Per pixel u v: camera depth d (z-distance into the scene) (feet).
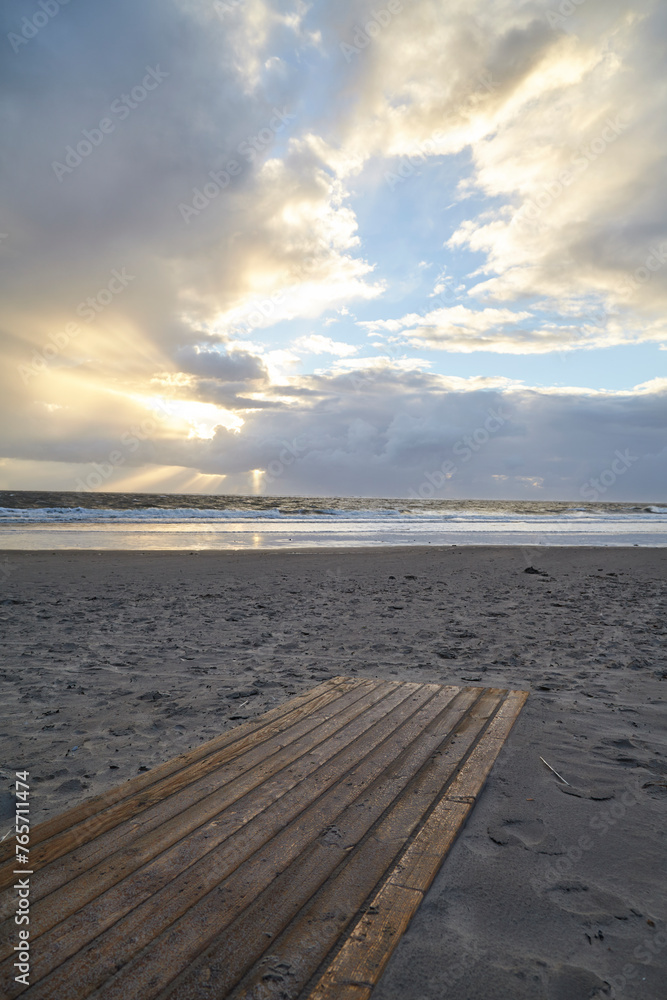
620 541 80.48
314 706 13.69
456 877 7.55
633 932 6.70
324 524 110.42
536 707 14.40
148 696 15.93
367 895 6.80
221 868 7.23
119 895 6.69
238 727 12.27
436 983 5.80
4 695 16.08
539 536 88.48
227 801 8.98
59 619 26.66
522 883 7.50
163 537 77.36
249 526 100.83
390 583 39.81
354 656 20.57
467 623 26.78
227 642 22.72
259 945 5.95
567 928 6.73
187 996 5.30
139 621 26.63
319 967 5.69
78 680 17.54
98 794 10.25
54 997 5.24
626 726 13.42
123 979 5.48
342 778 9.82
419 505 262.47
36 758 11.96
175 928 6.16
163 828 8.18
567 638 23.61
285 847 7.70
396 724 12.50
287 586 38.17
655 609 30.53
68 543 66.33
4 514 106.83
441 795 9.29
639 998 5.69
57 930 6.11
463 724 12.59
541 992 5.73
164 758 11.85
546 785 10.28
